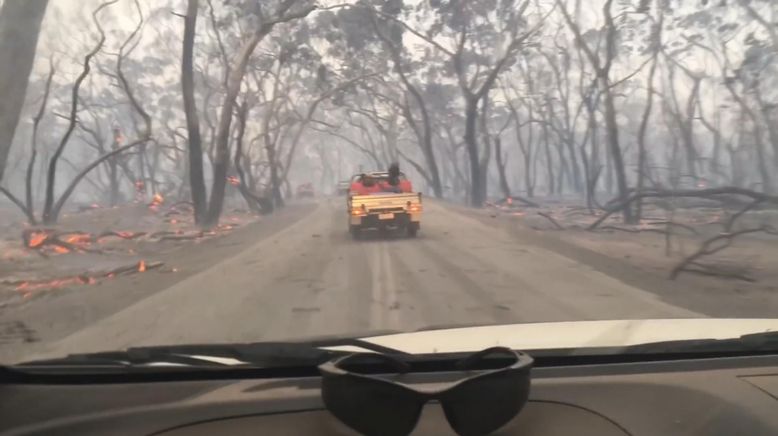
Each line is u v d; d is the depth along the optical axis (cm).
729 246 1808
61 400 423
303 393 420
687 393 426
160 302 1108
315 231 2502
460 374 420
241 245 2086
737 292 1118
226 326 909
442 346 486
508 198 4375
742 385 437
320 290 1196
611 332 525
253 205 4044
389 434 339
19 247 2022
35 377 445
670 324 554
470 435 343
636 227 2533
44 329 906
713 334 514
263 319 952
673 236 2198
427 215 3086
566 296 1087
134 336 859
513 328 552
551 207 4325
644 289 1152
